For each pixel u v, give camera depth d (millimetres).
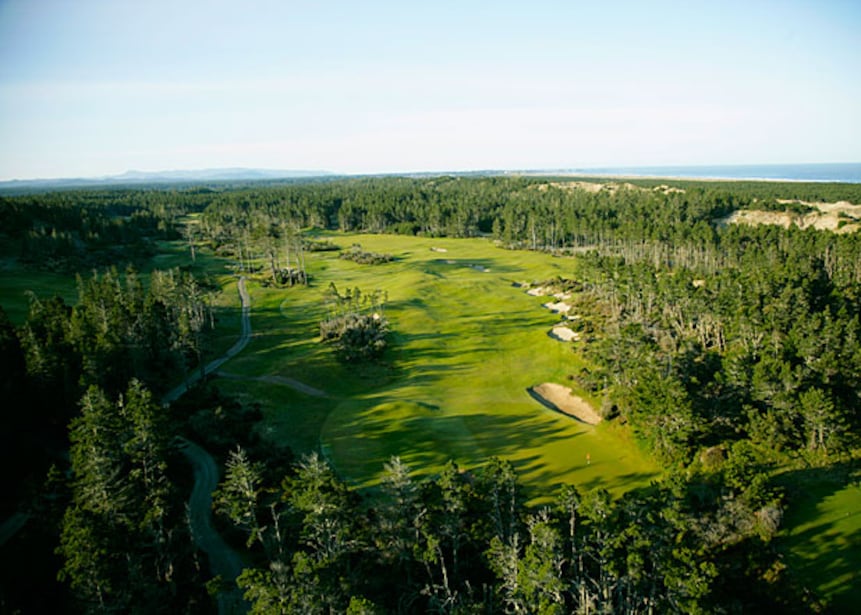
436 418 80875
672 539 45750
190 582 48281
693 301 106688
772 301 102188
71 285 155125
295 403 87188
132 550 47656
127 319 97688
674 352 87688
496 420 80812
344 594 42656
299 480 52625
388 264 197250
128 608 43625
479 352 110312
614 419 79562
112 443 55312
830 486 59500
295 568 41906
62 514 52656
